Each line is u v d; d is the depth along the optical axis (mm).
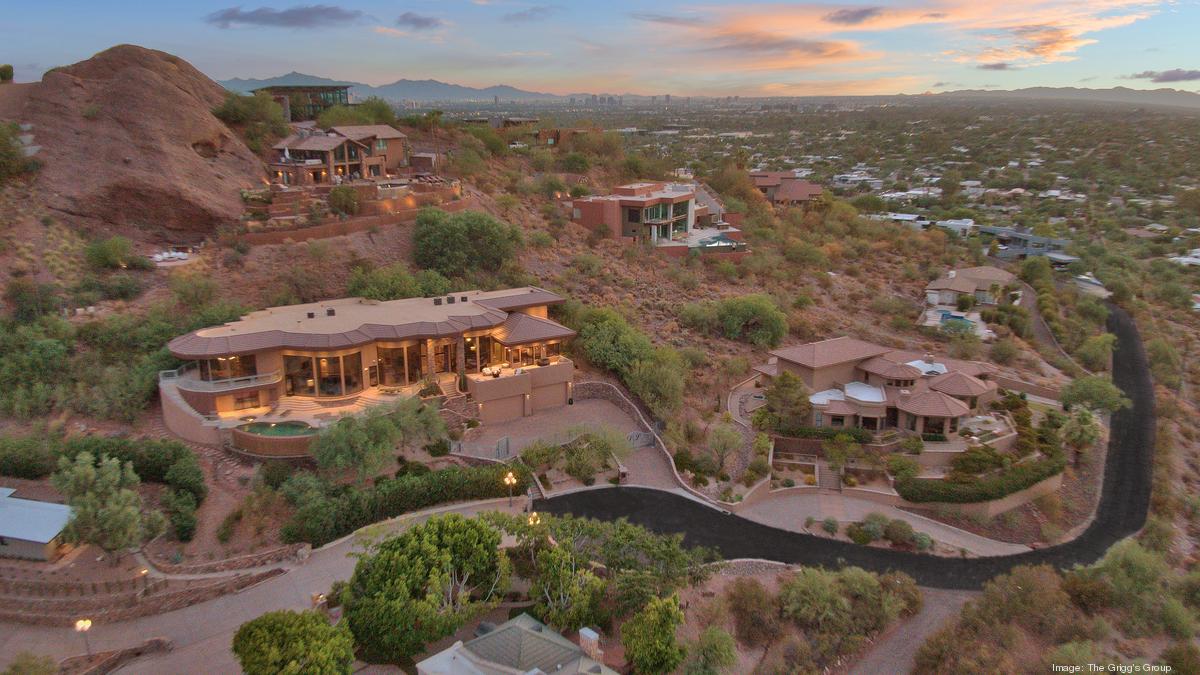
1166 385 69312
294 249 59812
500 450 43812
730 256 82875
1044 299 85750
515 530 33406
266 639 24797
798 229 103312
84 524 30719
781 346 65062
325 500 36250
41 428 39219
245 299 54969
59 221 56438
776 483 45438
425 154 88812
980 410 53062
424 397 46781
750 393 56719
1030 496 46188
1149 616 36250
